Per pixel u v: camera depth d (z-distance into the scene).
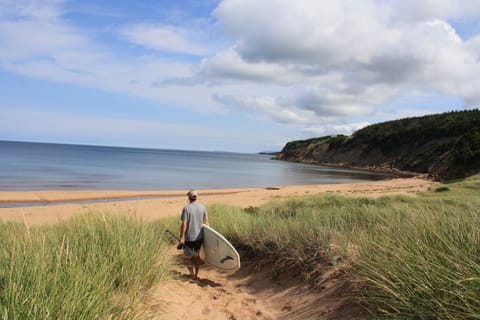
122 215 6.60
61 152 133.00
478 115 87.12
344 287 4.43
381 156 106.94
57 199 23.92
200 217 6.39
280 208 14.05
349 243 5.53
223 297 5.24
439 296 2.98
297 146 171.88
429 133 94.31
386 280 3.39
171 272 5.83
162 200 24.83
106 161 86.31
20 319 2.46
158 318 3.85
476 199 14.43
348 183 49.72
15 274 2.91
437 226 4.20
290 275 5.64
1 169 48.09
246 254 7.31
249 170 80.56
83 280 3.14
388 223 5.32
